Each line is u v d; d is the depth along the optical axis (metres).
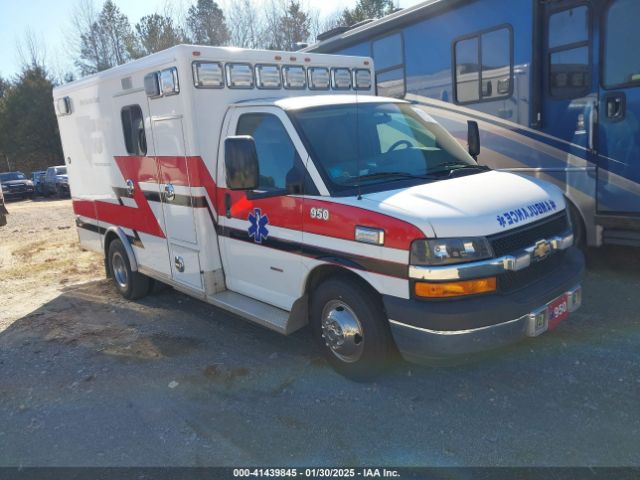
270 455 3.43
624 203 5.75
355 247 3.79
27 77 43.19
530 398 3.81
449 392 3.96
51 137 43.28
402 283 3.54
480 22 6.86
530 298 3.59
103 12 34.53
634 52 5.45
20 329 6.07
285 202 4.30
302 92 5.42
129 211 6.32
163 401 4.19
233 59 4.99
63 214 17.28
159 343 5.32
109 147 6.43
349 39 8.89
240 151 4.04
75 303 6.91
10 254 10.55
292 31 30.77
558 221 4.07
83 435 3.82
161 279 6.03
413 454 3.32
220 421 3.85
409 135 4.75
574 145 6.09
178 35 30.58
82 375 4.75
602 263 6.63
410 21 7.80
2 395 4.51
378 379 4.18
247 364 4.68
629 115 5.57
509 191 3.97
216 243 5.17
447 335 3.43
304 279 4.27
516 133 6.66
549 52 6.21
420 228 3.44
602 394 3.79
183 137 4.98
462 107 7.30
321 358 4.64
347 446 3.45
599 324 4.91
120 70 5.82
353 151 4.34
